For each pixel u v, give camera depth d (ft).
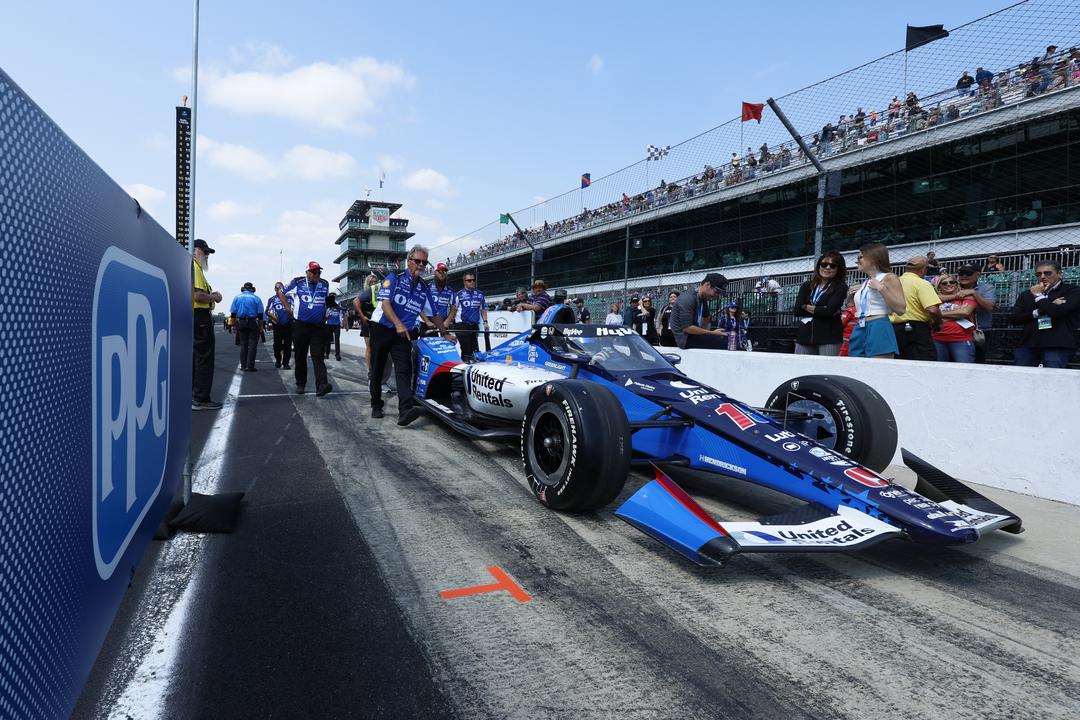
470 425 15.84
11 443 2.42
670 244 39.88
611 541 9.05
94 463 3.59
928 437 13.61
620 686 5.46
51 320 2.88
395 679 5.50
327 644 6.07
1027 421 11.93
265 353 54.54
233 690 5.30
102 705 5.08
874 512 7.98
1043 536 9.58
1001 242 34.68
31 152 2.60
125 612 6.66
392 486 11.78
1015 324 18.53
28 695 2.58
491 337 45.24
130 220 4.53
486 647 6.06
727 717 5.06
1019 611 7.06
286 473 12.62
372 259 232.94
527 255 68.18
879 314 15.29
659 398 11.29
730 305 32.89
